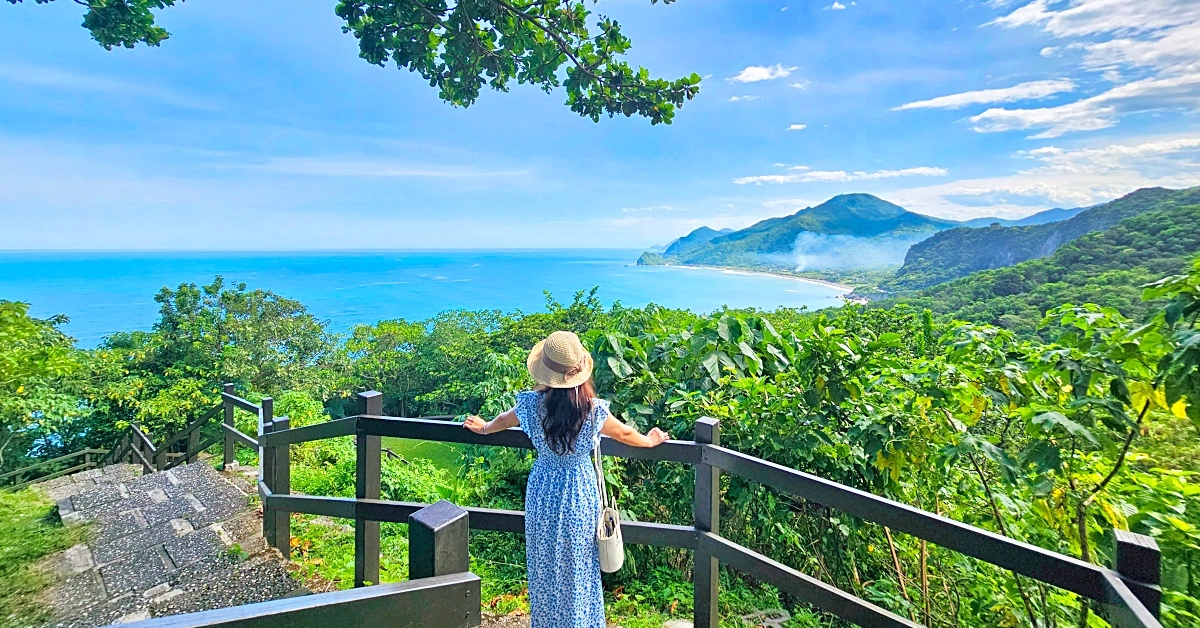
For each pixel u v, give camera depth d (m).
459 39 5.00
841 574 3.78
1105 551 2.74
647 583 3.87
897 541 3.61
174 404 17.97
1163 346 2.39
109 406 17.75
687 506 4.09
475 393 5.72
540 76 5.42
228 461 7.01
